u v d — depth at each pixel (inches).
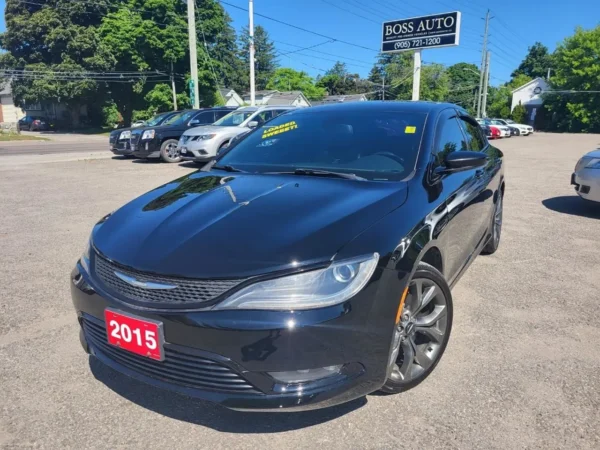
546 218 260.8
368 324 82.4
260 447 85.2
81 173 425.4
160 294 82.8
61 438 87.7
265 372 79.0
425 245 95.7
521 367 109.9
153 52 1657.2
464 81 3442.4
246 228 89.9
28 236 219.8
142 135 504.7
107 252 93.4
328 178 115.7
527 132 1611.7
